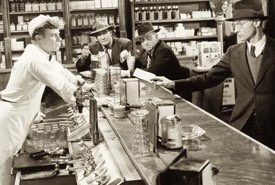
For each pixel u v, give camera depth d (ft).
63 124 13.39
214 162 7.29
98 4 34.55
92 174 8.95
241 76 11.81
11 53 33.99
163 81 13.52
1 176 13.09
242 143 8.36
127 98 11.48
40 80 13.00
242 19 11.43
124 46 22.65
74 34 35.32
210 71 13.06
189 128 8.87
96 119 10.85
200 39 36.04
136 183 7.58
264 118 11.34
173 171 4.86
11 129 13.28
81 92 11.96
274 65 11.16
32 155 10.57
